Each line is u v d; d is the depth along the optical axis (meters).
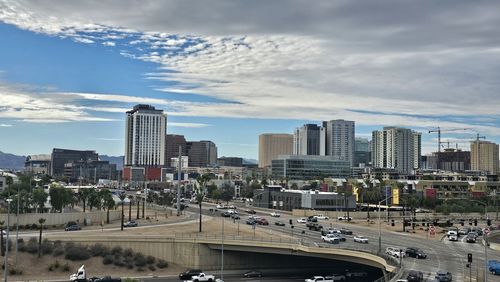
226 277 140.00
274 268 152.12
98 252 141.88
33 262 131.25
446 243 148.00
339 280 136.00
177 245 148.00
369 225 198.50
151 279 133.12
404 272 98.31
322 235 158.12
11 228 167.75
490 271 102.62
